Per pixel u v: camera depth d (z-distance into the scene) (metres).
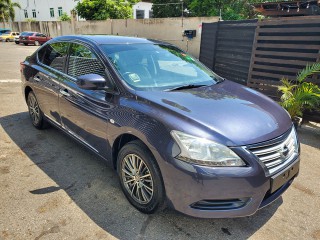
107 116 2.76
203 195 2.12
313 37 5.16
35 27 31.98
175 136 2.18
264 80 6.20
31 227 2.40
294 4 8.99
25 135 4.32
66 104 3.44
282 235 2.42
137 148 2.46
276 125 2.46
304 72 4.88
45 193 2.88
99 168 3.40
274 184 2.25
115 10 24.69
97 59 3.12
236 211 2.19
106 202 2.77
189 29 17.34
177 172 2.15
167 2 26.69
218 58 8.49
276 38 5.77
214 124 2.25
